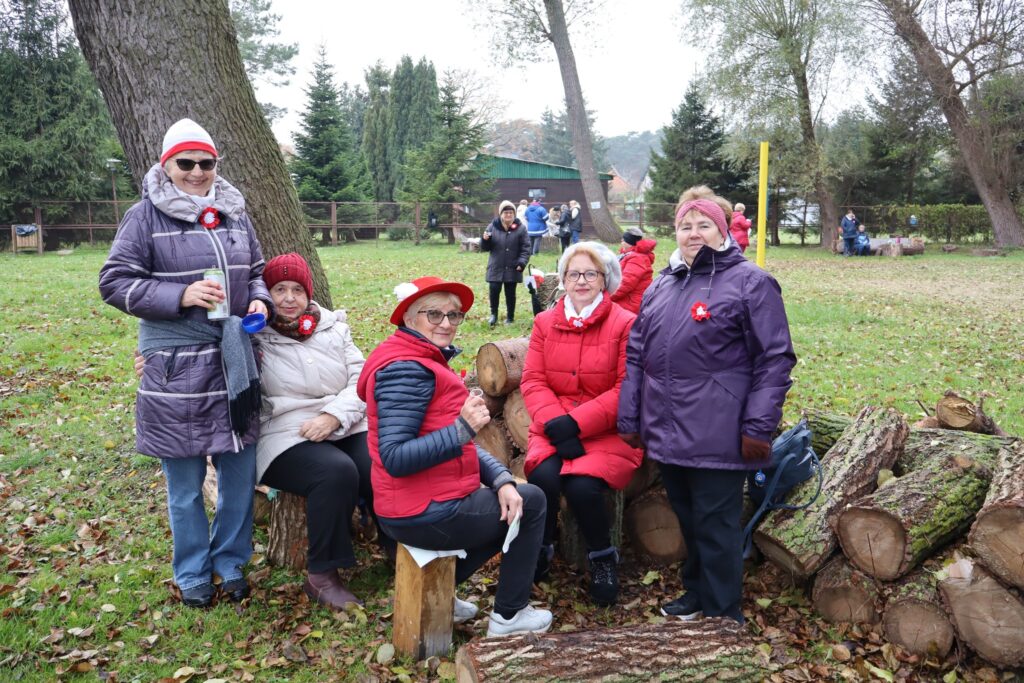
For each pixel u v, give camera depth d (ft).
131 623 11.32
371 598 12.09
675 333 10.43
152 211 10.77
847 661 10.36
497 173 119.85
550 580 12.65
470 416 9.37
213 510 14.74
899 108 109.09
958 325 36.68
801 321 37.35
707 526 10.58
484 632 11.06
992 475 11.82
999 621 9.71
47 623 11.24
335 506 11.35
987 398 23.50
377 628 11.21
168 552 13.64
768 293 10.09
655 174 122.83
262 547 13.73
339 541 11.62
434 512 9.65
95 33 13.28
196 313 10.78
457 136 102.06
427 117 141.79
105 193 91.71
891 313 40.04
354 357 12.68
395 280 49.96
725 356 10.23
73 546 13.85
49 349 29.19
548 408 12.16
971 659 10.19
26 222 85.92
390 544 12.20
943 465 11.84
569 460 11.80
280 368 11.80
